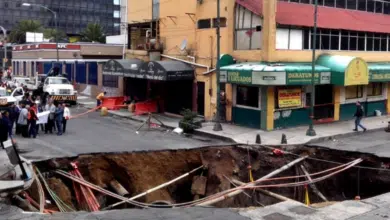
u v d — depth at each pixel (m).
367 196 17.67
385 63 29.67
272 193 16.08
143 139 20.98
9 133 17.88
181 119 25.78
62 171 15.63
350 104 27.11
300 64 23.89
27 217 10.59
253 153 19.17
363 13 29.42
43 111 23.66
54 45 54.19
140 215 10.66
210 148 19.03
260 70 21.69
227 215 10.66
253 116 23.55
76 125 25.42
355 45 27.67
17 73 66.25
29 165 14.78
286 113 23.59
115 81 36.84
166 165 18.16
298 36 24.16
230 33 25.03
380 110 29.53
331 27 25.14
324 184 18.34
